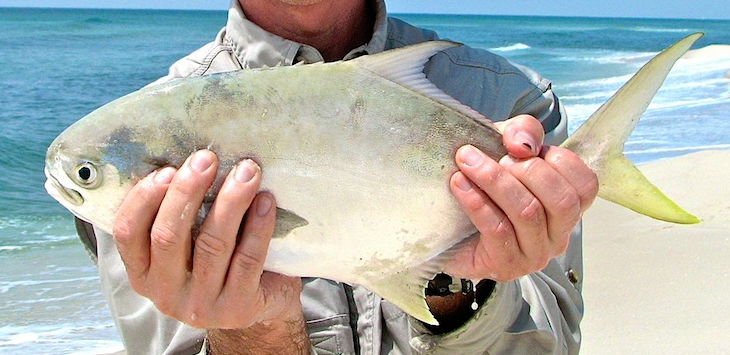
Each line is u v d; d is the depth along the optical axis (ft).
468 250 1.57
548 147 1.49
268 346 1.73
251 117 1.49
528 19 122.62
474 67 2.13
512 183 1.45
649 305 4.18
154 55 26.68
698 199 6.22
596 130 1.60
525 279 2.04
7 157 10.34
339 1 2.08
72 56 25.54
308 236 1.52
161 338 1.98
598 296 4.39
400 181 1.53
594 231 5.57
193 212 1.43
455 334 1.77
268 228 1.47
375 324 1.94
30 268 5.43
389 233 1.55
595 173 1.51
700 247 4.97
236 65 2.11
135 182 1.50
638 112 1.59
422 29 2.33
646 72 1.58
